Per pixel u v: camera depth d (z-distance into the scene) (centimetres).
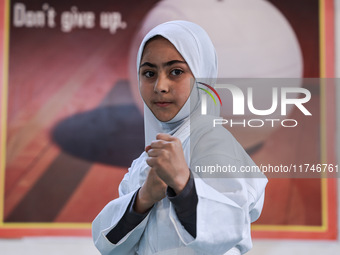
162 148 126
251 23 426
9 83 427
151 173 135
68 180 422
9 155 423
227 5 428
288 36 425
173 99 145
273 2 427
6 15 430
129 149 425
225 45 424
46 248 417
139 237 145
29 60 429
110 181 422
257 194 143
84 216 420
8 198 420
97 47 430
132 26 430
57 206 420
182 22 155
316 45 424
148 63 147
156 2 430
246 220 133
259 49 423
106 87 428
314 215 411
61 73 429
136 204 139
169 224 139
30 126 426
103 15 431
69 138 425
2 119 424
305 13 427
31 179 422
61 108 427
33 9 431
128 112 427
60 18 432
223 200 128
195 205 126
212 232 125
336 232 409
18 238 418
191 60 146
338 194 411
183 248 137
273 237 410
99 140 425
